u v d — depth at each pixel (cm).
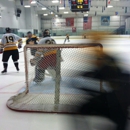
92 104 117
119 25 2795
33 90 257
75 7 1134
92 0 1722
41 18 2889
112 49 118
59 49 212
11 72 445
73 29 2855
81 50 183
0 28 1411
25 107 205
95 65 116
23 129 167
